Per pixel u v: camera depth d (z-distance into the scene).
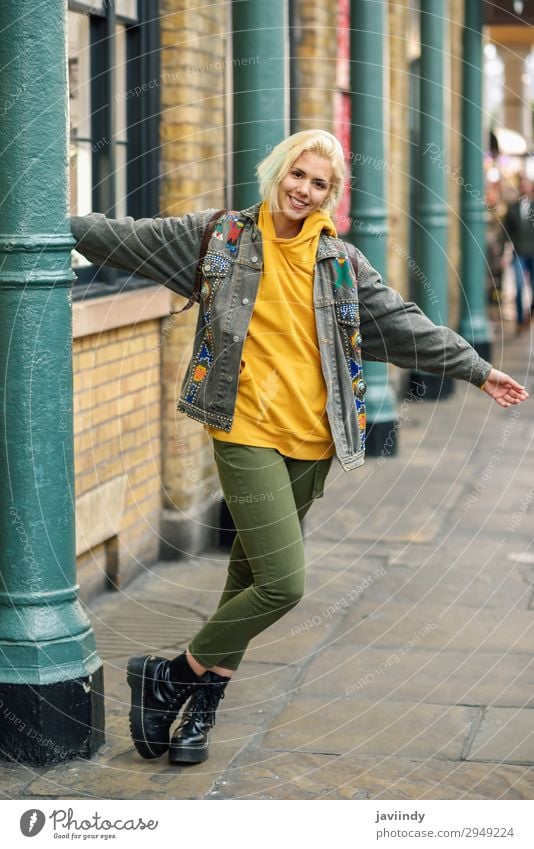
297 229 3.33
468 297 12.33
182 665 3.50
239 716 3.95
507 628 4.86
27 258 3.42
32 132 3.38
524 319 16.20
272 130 5.31
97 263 3.49
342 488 7.30
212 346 3.30
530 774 3.53
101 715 3.64
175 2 5.51
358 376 3.34
